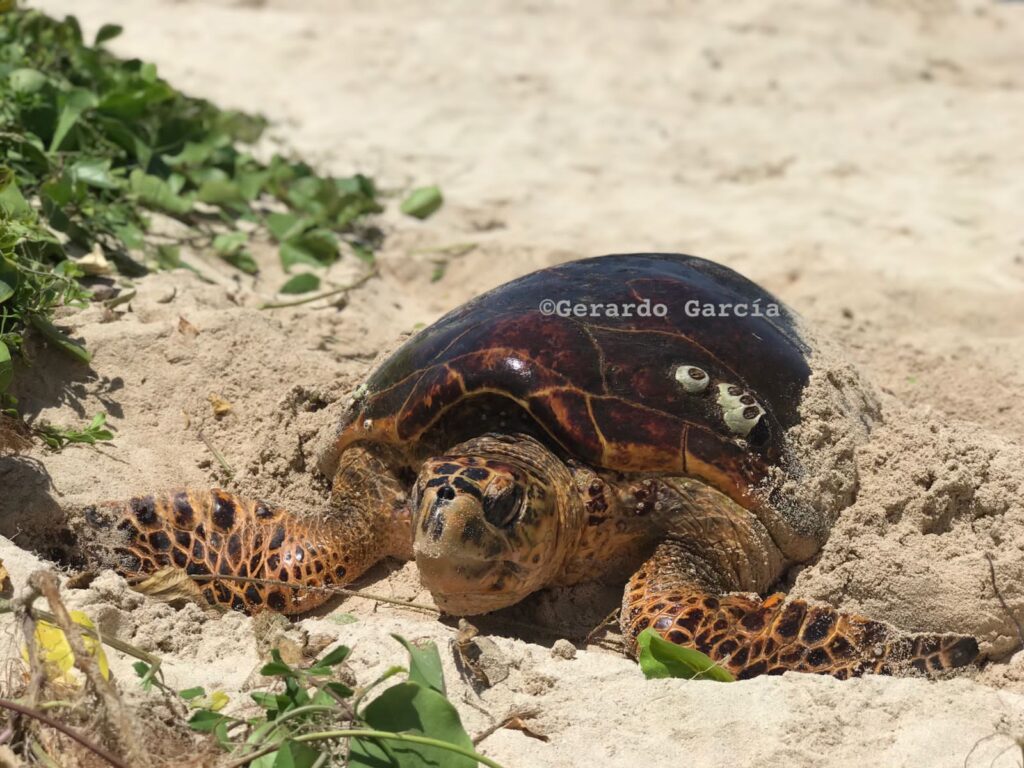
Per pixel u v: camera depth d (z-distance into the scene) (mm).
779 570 1536
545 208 3020
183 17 4297
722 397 1503
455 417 1547
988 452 1611
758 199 3195
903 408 1804
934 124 3857
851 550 1528
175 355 1825
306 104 3590
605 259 1725
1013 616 1462
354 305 2281
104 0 4395
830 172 3414
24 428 1611
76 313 1857
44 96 2219
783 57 4410
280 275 2389
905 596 1485
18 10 2613
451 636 1313
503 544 1357
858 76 4305
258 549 1474
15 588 1273
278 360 1859
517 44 4371
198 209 2496
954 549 1515
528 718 1198
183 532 1474
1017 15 5254
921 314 2500
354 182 2764
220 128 2682
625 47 4410
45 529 1482
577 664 1281
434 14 4656
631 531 1498
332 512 1572
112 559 1445
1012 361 2211
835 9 5023
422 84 3871
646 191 3213
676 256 1786
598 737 1180
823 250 2801
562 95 3916
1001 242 2924
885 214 3098
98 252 2014
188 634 1302
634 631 1380
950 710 1214
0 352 1570
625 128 3684
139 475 1628
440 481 1359
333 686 1119
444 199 3006
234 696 1187
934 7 5203
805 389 1601
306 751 1071
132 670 1202
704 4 5012
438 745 1060
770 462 1500
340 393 1815
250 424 1758
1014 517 1543
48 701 1080
